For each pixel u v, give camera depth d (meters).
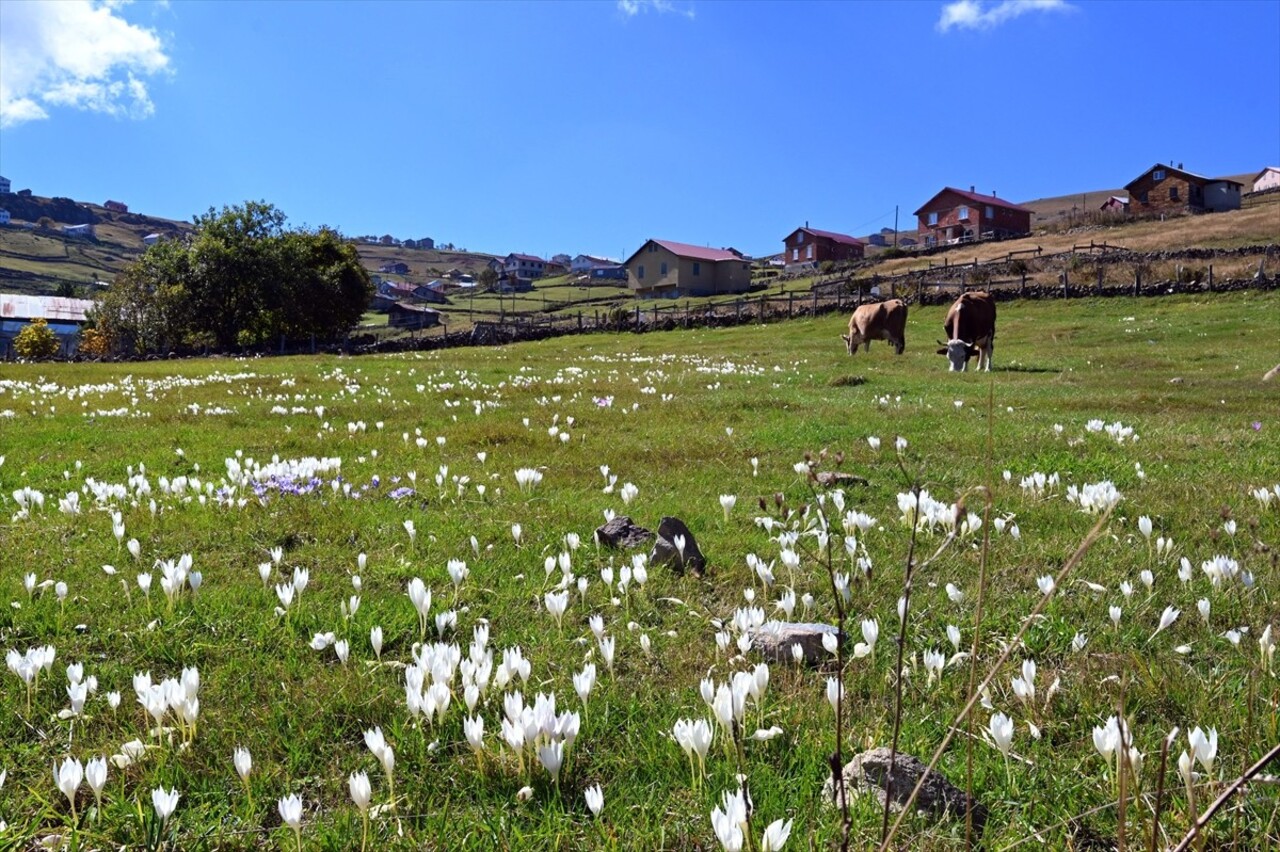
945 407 16.38
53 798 3.38
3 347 86.06
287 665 4.52
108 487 8.12
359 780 2.94
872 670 4.46
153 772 3.43
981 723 3.80
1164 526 7.38
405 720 3.90
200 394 20.20
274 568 6.29
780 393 19.52
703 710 4.02
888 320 33.12
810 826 3.05
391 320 110.25
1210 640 4.81
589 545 6.86
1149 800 3.14
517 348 47.91
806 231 122.94
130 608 5.33
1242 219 80.12
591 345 48.56
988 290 53.12
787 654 4.59
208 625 5.08
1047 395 18.92
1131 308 44.38
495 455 11.11
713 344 44.06
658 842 3.04
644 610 5.45
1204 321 37.56
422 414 15.67
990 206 114.56
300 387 21.80
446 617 4.76
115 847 3.08
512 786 3.40
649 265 108.06
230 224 67.81
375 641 4.48
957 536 6.82
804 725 3.80
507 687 4.17
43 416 15.55
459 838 3.08
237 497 8.30
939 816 3.10
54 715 3.95
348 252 76.94
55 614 5.21
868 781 3.25
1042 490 8.13
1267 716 3.76
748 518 7.77
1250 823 3.02
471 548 6.81
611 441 12.30
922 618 5.22
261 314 67.81
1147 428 13.23
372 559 6.54
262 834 3.17
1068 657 4.65
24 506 7.73
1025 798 3.27
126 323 65.25
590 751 3.69
